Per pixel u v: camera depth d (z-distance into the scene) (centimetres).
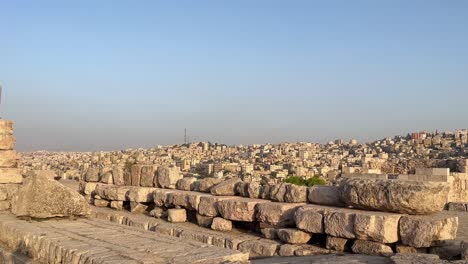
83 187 2414
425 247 1095
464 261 946
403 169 3328
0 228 1506
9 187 1895
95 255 1041
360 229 1152
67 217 1612
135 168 2181
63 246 1143
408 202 1138
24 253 1319
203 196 1655
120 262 973
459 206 2138
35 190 1577
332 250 1216
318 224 1254
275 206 1404
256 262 1111
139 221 1747
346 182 1304
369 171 3428
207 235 1448
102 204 2211
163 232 1602
